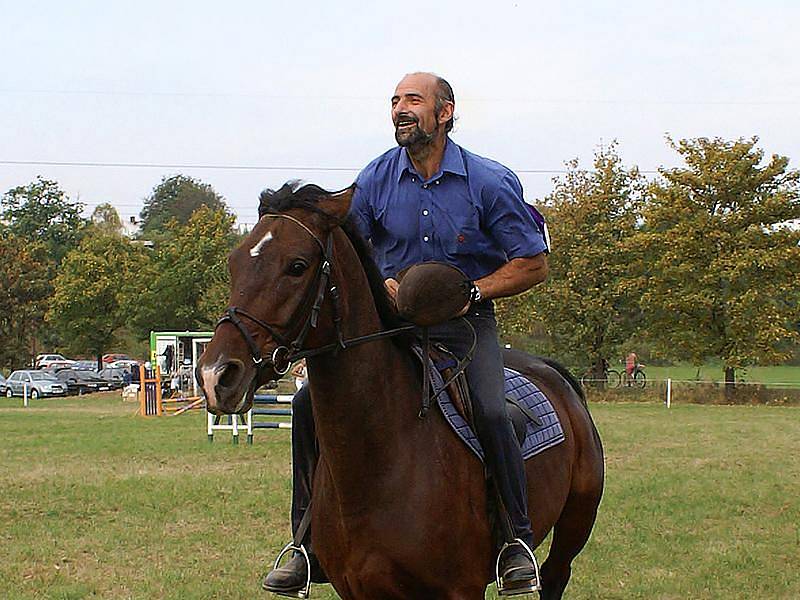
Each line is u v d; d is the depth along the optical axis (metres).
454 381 4.27
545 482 4.71
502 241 4.49
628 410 29.03
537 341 38.66
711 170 35.06
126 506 10.96
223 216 48.41
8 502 11.25
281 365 3.49
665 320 35.69
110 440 18.98
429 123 4.35
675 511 10.70
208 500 11.31
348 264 3.85
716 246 34.81
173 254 47.97
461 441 4.18
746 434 20.30
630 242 35.03
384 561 3.95
